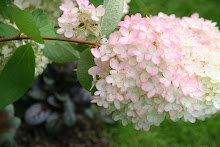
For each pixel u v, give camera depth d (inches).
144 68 21.8
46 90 69.7
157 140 60.7
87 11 22.6
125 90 22.0
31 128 67.4
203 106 23.6
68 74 68.5
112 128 69.3
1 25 24.7
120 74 21.9
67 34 23.1
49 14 26.0
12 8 20.1
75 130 69.1
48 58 29.1
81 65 23.6
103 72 22.4
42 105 68.8
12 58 22.0
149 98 22.7
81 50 25.9
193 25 28.1
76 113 70.9
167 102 22.7
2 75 21.9
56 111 68.8
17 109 67.9
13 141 53.6
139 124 24.5
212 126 59.7
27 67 22.2
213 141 60.2
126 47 21.7
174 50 21.8
